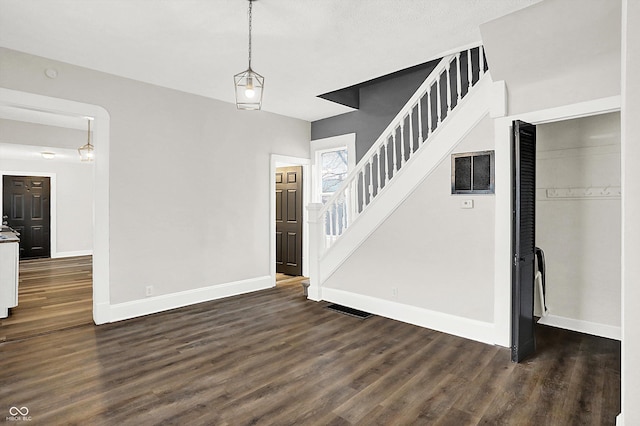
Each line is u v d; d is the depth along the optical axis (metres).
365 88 5.21
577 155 3.48
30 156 7.49
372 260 4.07
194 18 2.71
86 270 6.77
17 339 3.27
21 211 8.02
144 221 4.05
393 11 2.63
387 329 3.55
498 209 3.07
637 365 1.71
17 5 2.52
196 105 4.48
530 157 2.96
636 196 1.71
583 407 2.16
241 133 4.97
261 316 3.97
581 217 3.46
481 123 3.22
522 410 2.14
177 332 3.47
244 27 2.85
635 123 1.71
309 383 2.47
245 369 2.68
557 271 3.60
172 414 2.10
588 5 2.39
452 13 2.66
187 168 4.40
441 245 3.49
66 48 3.20
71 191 8.66
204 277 4.58
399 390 2.37
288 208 6.24
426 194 3.58
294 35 2.99
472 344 3.15
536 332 3.46
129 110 3.92
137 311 3.97
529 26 2.65
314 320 3.83
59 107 3.46
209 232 4.63
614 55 2.55
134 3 2.50
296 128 5.71
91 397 2.28
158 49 3.23
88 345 3.14
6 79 3.19
